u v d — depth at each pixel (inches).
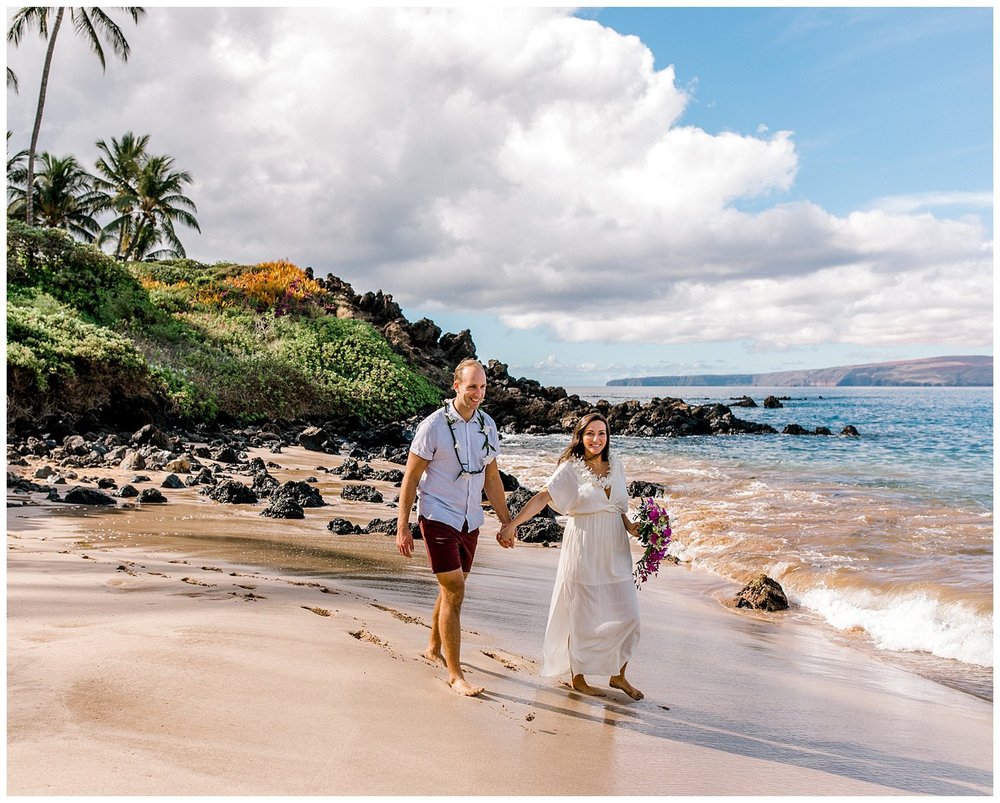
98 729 103.7
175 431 879.7
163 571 230.7
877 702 187.8
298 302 1550.2
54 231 1129.4
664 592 326.0
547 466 886.4
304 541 327.9
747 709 171.8
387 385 1357.0
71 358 786.2
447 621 155.8
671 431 1471.5
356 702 130.6
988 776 141.3
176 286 1498.5
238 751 103.8
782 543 394.3
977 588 285.9
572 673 173.0
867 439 1344.7
